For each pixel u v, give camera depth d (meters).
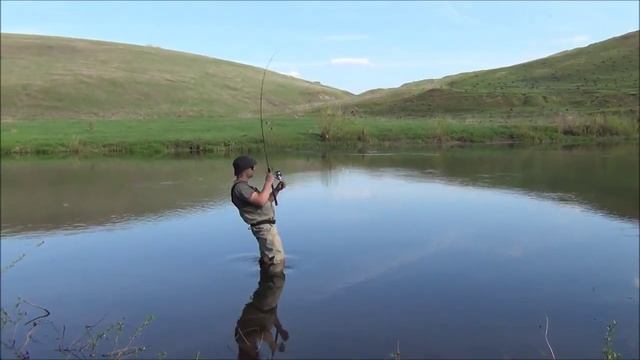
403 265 10.02
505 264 10.08
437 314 7.88
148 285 9.13
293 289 8.85
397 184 19.08
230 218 13.84
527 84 87.00
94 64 97.88
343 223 13.14
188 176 21.89
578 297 8.52
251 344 7.00
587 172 21.72
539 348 6.89
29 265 10.27
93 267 10.06
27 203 16.19
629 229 12.53
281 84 111.88
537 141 38.06
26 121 56.62
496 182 19.41
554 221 13.36
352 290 8.75
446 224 13.03
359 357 6.61
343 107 79.00
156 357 6.73
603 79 83.56
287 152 32.50
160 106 80.25
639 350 6.89
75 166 25.98
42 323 7.73
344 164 25.47
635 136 39.91
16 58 95.75
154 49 123.94
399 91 89.88
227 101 88.81
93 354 6.85
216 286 9.02
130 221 13.68
